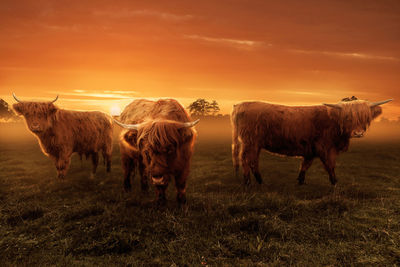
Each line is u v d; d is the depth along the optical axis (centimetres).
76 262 273
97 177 720
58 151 648
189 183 656
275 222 365
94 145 738
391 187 604
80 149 705
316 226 366
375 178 711
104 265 269
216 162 1008
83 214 411
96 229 344
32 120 593
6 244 313
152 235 337
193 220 383
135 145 411
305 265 266
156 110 425
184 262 273
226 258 282
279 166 905
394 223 365
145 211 425
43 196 518
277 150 624
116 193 539
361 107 549
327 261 274
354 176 736
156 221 375
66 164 657
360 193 532
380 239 320
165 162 348
